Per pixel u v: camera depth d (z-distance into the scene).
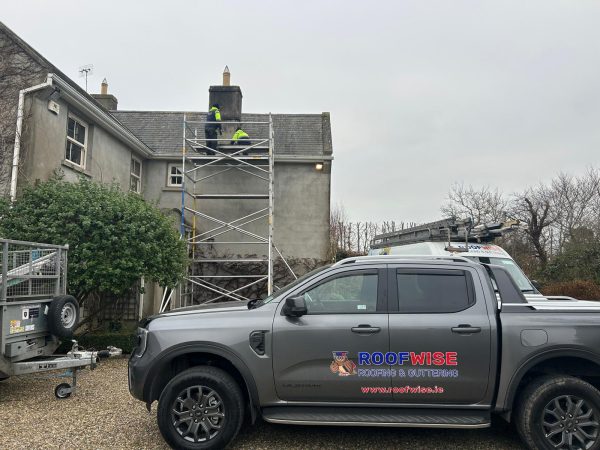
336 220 32.44
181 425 4.18
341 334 4.19
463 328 4.13
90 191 8.69
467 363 4.10
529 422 4.05
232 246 14.59
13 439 4.42
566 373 4.31
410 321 4.19
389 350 4.14
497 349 4.11
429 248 8.80
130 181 13.46
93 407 5.50
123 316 11.91
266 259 14.18
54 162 9.79
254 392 4.18
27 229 7.82
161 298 13.45
